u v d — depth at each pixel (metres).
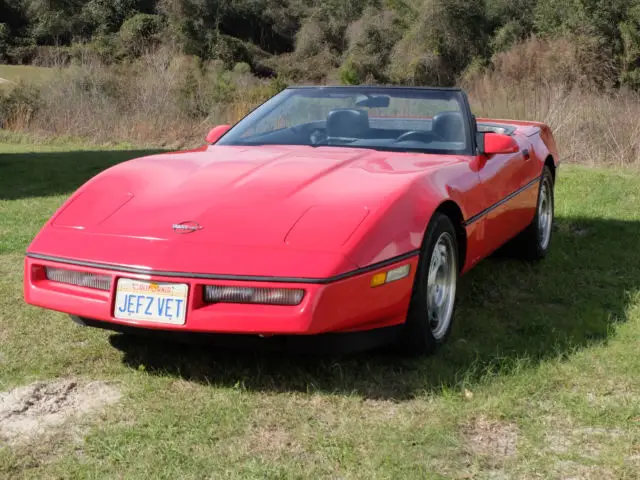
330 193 3.04
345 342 2.82
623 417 2.59
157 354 3.26
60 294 2.94
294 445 2.41
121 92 15.74
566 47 22.78
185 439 2.44
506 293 4.35
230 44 54.72
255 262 2.70
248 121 4.28
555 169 5.55
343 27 56.56
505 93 13.09
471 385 2.87
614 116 11.34
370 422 2.58
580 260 5.19
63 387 2.90
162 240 2.82
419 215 3.04
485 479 2.20
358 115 4.04
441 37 40.97
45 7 52.44
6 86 16.73
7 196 7.68
